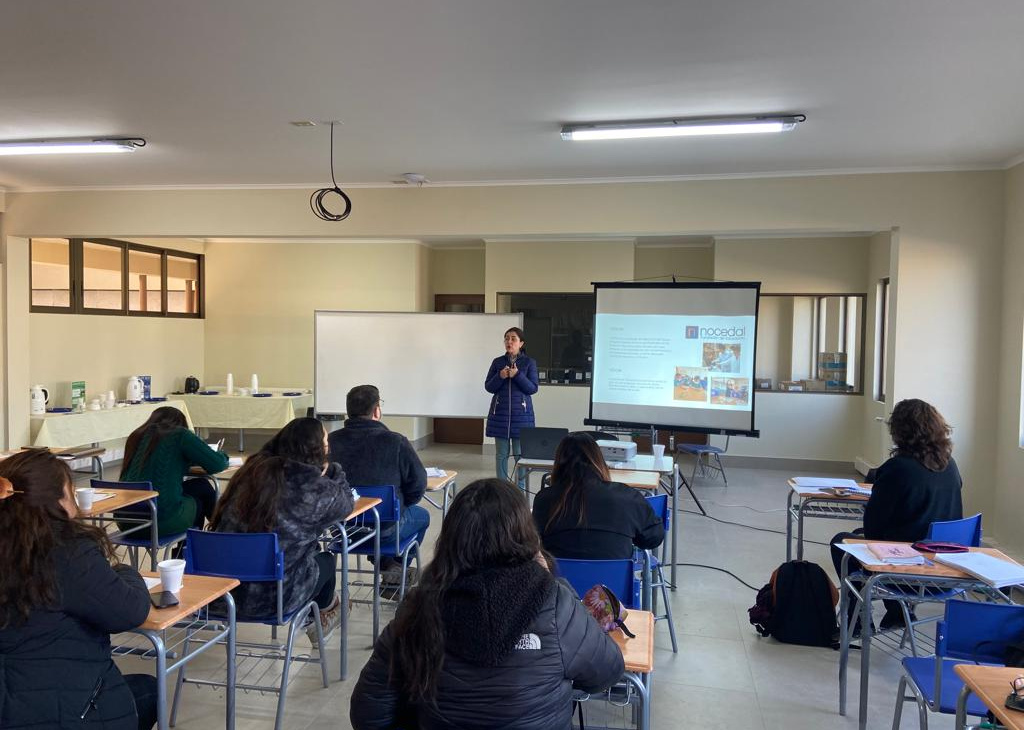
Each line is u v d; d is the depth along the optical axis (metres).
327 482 2.71
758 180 5.42
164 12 2.81
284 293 9.34
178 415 3.90
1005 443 4.90
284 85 3.65
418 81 3.57
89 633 1.69
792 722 2.73
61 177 5.90
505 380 5.84
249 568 2.54
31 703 1.57
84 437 6.82
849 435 7.92
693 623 3.68
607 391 5.99
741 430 5.55
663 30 2.93
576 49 3.14
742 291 5.61
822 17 2.78
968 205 5.06
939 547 2.74
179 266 9.05
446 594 1.35
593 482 2.71
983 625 2.00
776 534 5.37
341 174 5.69
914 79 3.43
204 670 3.06
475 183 5.88
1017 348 4.78
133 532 3.68
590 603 1.93
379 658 1.38
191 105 3.98
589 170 5.43
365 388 3.64
